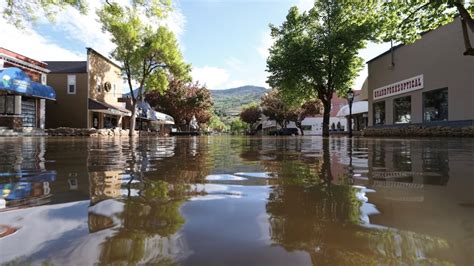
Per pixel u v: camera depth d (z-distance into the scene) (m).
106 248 1.00
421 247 1.02
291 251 0.98
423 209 1.49
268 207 1.52
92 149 6.46
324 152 5.54
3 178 2.44
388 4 12.98
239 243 1.05
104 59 31.12
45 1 11.52
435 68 16.02
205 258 0.93
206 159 4.12
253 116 82.75
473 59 13.64
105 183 2.20
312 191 1.93
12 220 1.29
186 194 1.83
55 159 4.09
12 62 21.55
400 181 2.32
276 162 3.75
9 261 0.91
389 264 0.90
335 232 1.16
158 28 26.02
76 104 28.03
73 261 0.91
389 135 19.53
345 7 21.75
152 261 0.91
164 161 3.85
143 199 1.69
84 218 1.33
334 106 55.22
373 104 23.05
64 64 30.38
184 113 47.19
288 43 23.17
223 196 1.77
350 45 21.09
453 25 14.66
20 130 21.69
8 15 11.37
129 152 5.55
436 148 6.52
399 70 19.31
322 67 22.70
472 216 1.37
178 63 27.23
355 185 2.12
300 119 52.16
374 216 1.37
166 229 1.19
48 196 1.76
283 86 23.77
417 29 12.84
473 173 2.73
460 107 14.38
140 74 27.41
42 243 1.04
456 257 0.94
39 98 24.08
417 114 17.59
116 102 34.62
